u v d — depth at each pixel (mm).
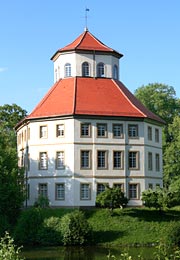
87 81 81312
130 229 63125
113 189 67375
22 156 83438
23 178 69938
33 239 59781
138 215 66625
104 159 75188
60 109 76500
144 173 76688
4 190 64750
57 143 75750
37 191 76562
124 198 67438
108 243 59656
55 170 75438
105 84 81625
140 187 76125
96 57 82750
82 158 74625
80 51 82188
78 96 78062
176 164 97812
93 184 74312
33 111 79500
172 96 116188
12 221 65250
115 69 84688
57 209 67438
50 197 75312
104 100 78188
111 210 67000
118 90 81312
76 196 73750
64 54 83062
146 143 77875
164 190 67438
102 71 83062
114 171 75250
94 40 85312
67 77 82438
